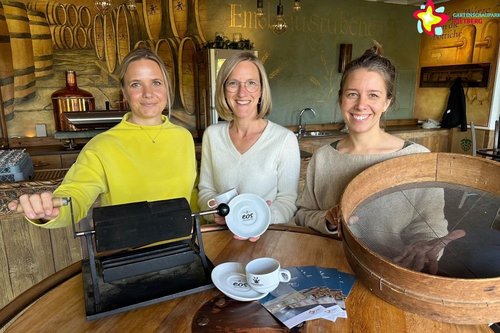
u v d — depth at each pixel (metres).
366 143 1.25
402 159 1.00
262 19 4.18
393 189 1.00
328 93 4.79
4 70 3.17
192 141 1.44
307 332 0.69
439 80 5.06
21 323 0.73
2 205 1.80
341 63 4.72
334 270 0.93
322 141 4.26
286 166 1.48
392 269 0.68
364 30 4.85
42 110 3.39
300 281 0.87
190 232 0.85
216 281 0.82
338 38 4.70
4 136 3.26
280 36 4.32
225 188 1.49
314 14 4.47
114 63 3.59
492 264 0.70
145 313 0.76
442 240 0.79
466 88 4.79
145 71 1.26
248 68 1.44
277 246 1.07
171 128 1.39
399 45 5.15
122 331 0.70
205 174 1.59
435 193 0.95
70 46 3.39
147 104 1.30
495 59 4.36
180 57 3.84
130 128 1.32
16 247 1.91
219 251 1.04
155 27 3.69
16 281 1.94
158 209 0.82
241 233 1.10
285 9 4.29
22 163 2.03
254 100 1.48
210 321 0.73
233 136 1.55
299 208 1.45
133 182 1.27
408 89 5.39
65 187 1.08
